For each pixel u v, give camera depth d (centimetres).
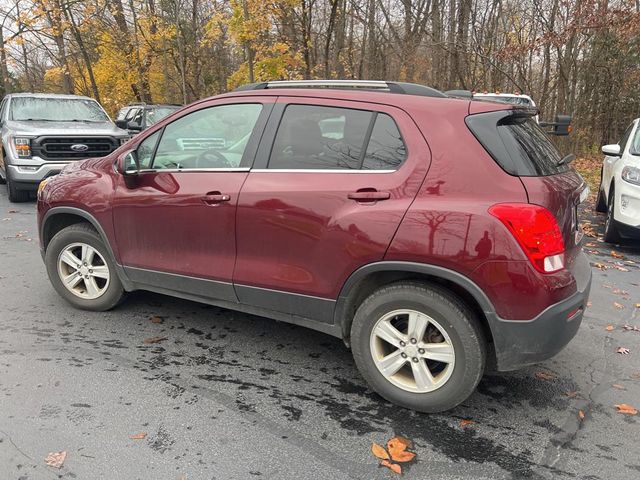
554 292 261
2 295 455
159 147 371
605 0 1366
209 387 315
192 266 354
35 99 1005
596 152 2025
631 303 476
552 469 250
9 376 319
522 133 290
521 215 256
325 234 297
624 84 2017
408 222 273
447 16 1898
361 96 304
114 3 2036
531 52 1616
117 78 2248
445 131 277
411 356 289
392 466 248
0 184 1120
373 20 1953
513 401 309
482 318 281
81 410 286
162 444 260
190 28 2169
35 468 239
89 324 401
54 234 439
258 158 327
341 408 297
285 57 1354
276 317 335
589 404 307
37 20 1698
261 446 261
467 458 256
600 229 794
